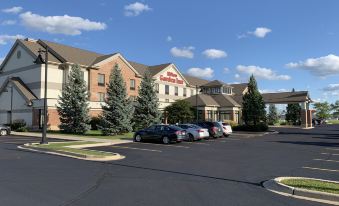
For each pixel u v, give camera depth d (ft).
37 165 46.32
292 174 40.88
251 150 70.38
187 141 93.97
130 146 77.20
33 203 26.40
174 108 153.99
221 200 27.94
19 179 36.09
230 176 39.34
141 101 127.65
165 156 58.90
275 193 30.68
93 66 147.95
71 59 144.36
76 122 115.24
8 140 90.79
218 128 107.96
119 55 161.89
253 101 152.05
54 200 27.37
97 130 130.82
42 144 74.18
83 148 70.54
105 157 54.80
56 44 154.61
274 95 228.02
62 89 132.26
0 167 44.16
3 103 151.64
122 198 28.22
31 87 143.33
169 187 32.86
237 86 234.58
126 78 166.20
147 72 131.23
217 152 66.03
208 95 199.31
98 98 150.41
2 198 27.89
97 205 25.95
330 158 57.21
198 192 30.81
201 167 46.21
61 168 44.01
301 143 88.79
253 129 147.33
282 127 201.16
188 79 235.40
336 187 31.07
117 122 109.50
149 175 39.58
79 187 32.37
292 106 243.81
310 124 209.05
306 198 28.86
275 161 53.06
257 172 42.32
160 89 195.00
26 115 137.18
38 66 140.15
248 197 29.09
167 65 203.51
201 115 180.96
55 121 130.11
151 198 28.35
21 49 150.10
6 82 148.25
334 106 400.06
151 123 126.21
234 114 190.19
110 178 37.37
